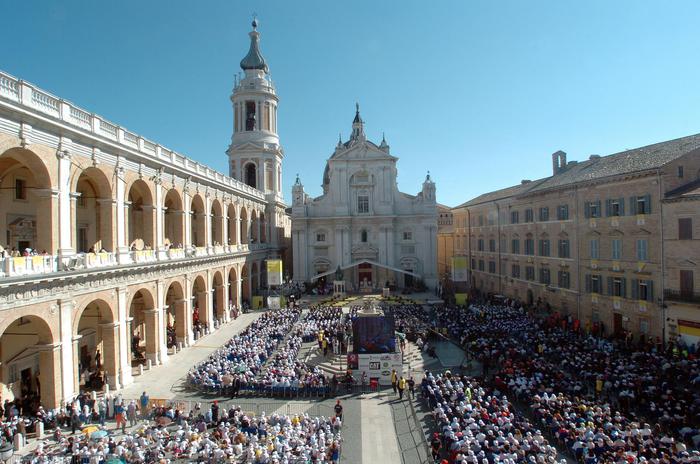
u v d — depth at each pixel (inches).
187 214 1781.5
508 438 848.9
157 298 1519.4
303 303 2554.1
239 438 911.0
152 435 947.3
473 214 3048.7
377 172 3036.4
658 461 725.3
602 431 861.8
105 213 1294.3
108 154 1279.5
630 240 1633.9
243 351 1507.1
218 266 2058.3
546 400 1020.5
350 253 3009.4
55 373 1048.8
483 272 2878.9
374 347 1376.7
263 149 3083.2
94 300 1207.6
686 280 1430.9
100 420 1075.3
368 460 917.2
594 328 1754.4
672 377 1179.9
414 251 3038.9
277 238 3134.8
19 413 1059.9
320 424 1025.5
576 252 1911.9
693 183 1493.6
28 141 983.6
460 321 1877.5
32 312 983.0
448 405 1082.7
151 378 1380.4
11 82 936.3
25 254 1032.8
